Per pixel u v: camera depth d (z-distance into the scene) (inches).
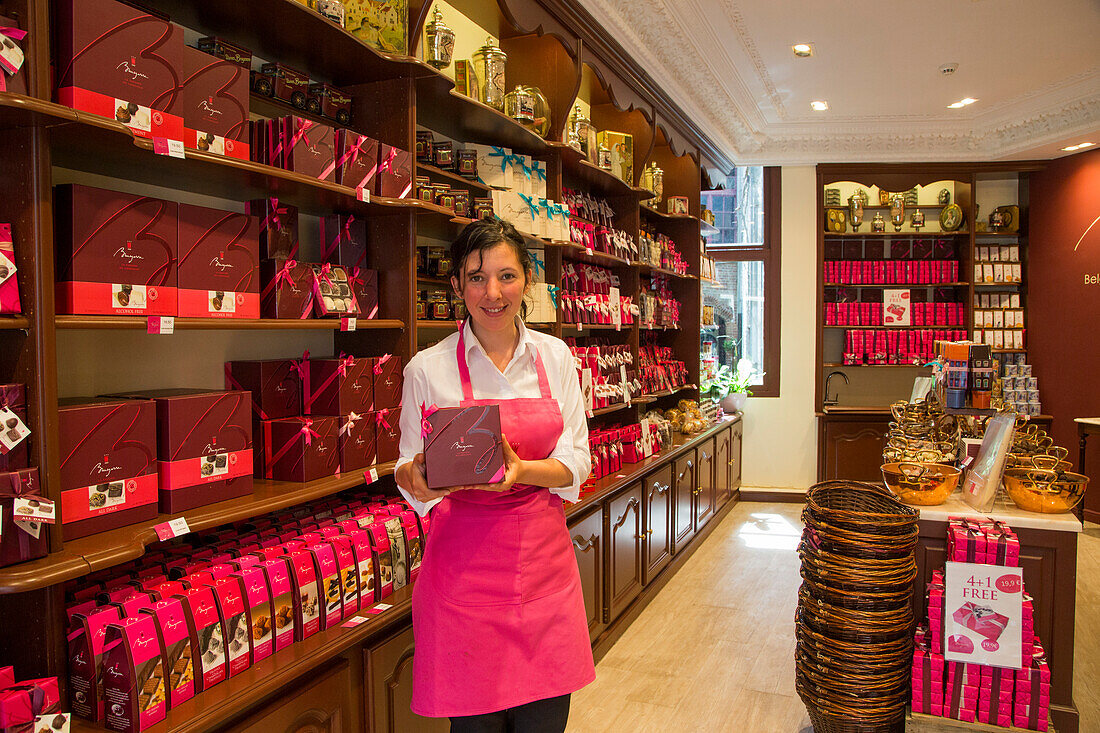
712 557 194.7
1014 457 105.3
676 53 166.6
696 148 215.2
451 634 65.8
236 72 69.0
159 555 69.7
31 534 50.6
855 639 94.4
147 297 61.1
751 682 123.8
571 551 71.6
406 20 87.9
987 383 156.9
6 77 47.9
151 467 61.7
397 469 67.7
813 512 98.7
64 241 55.7
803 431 262.8
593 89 156.6
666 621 150.9
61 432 54.8
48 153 51.8
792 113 232.5
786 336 263.3
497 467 60.9
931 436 116.3
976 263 255.0
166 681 56.9
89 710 55.4
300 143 75.1
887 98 217.6
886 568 92.7
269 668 65.2
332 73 89.9
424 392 69.9
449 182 109.0
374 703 77.0
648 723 110.3
